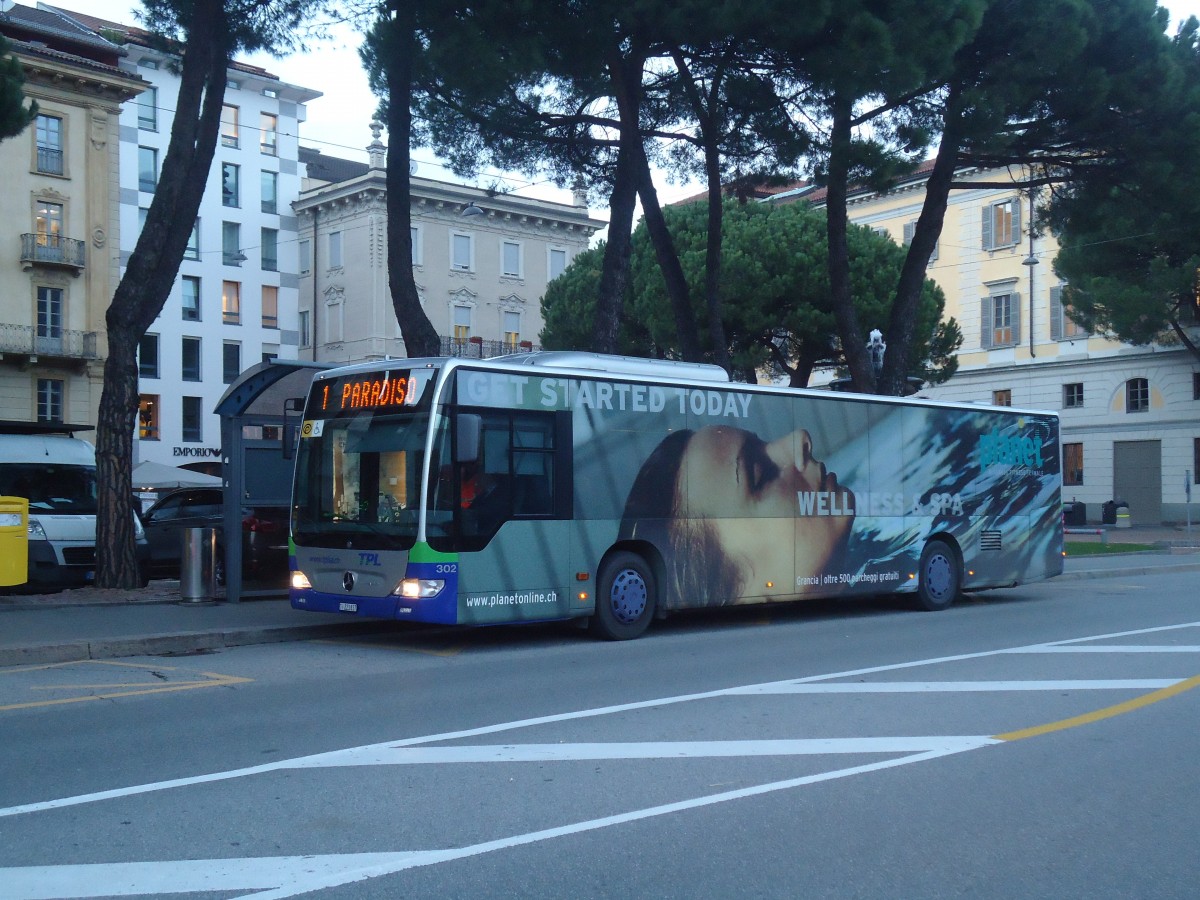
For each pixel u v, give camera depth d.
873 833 5.74
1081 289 38.84
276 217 57.66
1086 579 23.17
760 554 14.70
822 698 9.41
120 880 5.01
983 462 17.92
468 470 12.12
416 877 5.05
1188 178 20.45
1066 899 4.87
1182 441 43.81
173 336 53.78
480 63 16.62
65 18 44.88
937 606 17.09
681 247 36.78
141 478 35.06
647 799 6.31
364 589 12.30
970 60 19.97
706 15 17.30
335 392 13.03
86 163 42.53
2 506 15.06
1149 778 6.88
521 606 12.39
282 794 6.43
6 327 40.81
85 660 11.76
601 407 13.27
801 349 36.88
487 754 7.38
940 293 39.66
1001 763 7.21
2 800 6.32
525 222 60.50
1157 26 20.02
